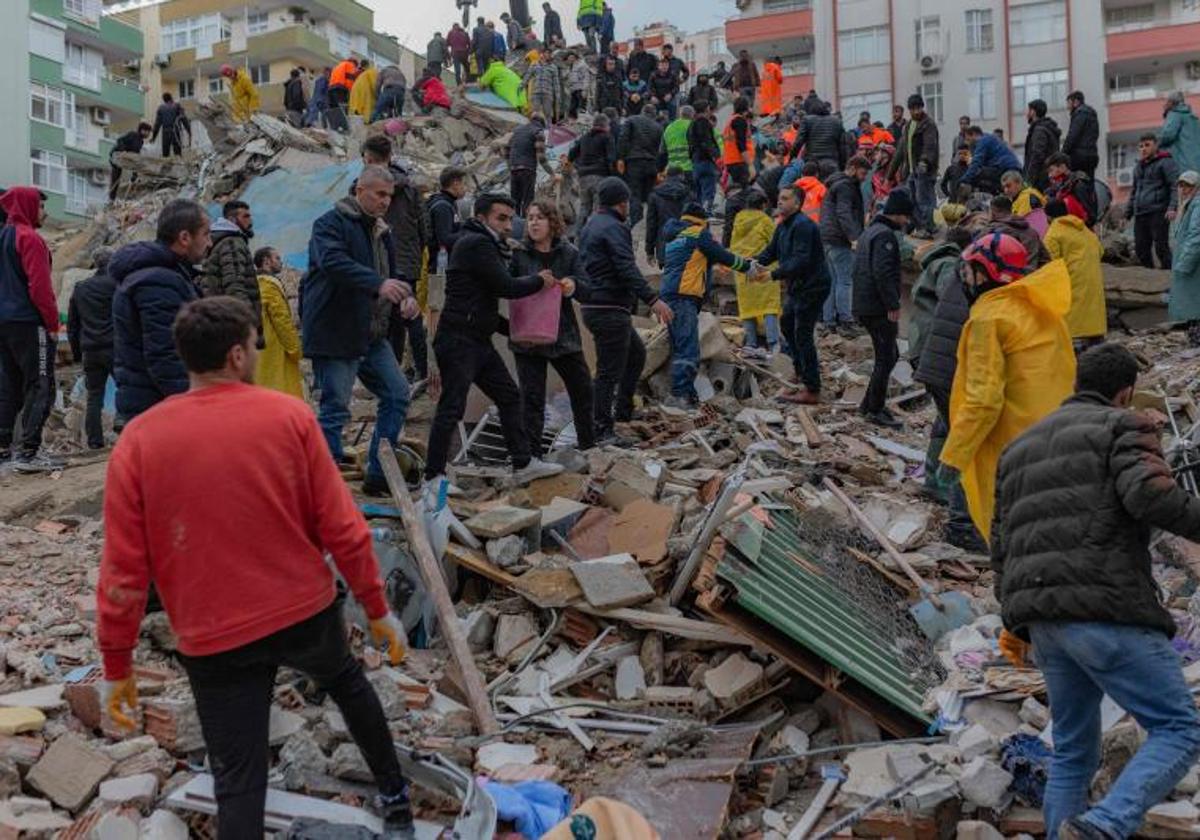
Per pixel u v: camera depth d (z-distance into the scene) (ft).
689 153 50.34
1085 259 33.19
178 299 18.12
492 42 84.99
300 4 173.06
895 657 18.57
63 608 18.08
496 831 13.12
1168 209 42.55
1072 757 12.83
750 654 18.12
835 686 16.84
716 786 14.66
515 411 23.86
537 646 18.58
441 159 63.31
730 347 35.70
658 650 18.35
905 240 42.24
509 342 25.08
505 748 15.58
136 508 10.49
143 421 10.80
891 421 31.27
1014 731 16.03
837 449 29.01
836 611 18.97
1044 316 18.95
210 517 10.50
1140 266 43.70
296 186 51.72
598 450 25.79
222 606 10.50
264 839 11.63
